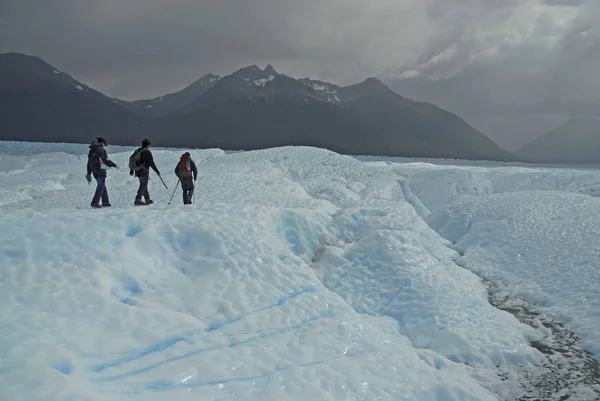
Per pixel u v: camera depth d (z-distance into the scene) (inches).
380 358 263.1
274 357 244.7
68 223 305.7
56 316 225.8
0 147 2367.1
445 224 685.3
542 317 358.0
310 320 293.1
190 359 223.9
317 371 235.1
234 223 365.4
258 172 1096.2
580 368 280.2
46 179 1177.4
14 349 184.4
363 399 222.4
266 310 289.9
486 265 488.4
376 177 1204.5
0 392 158.2
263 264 333.1
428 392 239.0
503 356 288.2
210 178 876.0
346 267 406.0
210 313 273.9
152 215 349.7
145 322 244.4
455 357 287.9
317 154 1379.2
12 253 268.8
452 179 1186.6
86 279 260.8
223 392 206.2
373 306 356.8
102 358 209.2
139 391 193.3
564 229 516.4
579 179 1082.7
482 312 339.9
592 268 406.9
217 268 315.3
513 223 581.0
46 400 158.2
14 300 232.5
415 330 320.8
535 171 1233.4
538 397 249.1
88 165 518.9
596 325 323.9
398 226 484.1
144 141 528.7
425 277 380.5
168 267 310.2
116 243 307.1
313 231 452.4
